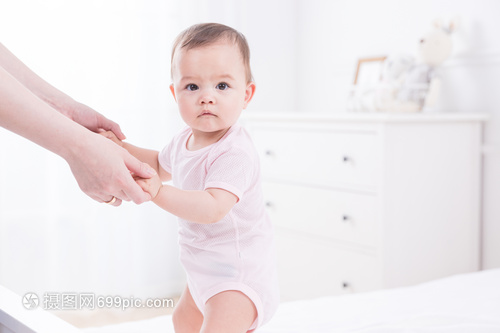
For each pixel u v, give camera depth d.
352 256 2.29
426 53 2.45
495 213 2.47
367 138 2.21
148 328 1.36
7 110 0.84
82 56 2.64
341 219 2.32
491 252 2.50
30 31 2.53
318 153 2.41
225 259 1.07
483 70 2.47
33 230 2.61
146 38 2.80
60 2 2.59
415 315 1.38
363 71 2.85
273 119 2.61
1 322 0.92
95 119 1.20
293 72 3.37
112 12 2.71
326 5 3.17
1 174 2.54
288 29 3.33
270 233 1.14
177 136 1.18
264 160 2.67
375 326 1.32
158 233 2.93
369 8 2.93
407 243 2.24
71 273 2.70
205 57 1.02
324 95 3.20
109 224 2.78
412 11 2.73
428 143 2.28
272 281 1.11
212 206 0.96
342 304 1.55
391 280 2.20
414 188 2.25
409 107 2.45
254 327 1.08
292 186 2.53
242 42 1.09
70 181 2.68
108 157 0.89
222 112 1.04
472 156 2.45
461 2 2.53
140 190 0.91
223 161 1.02
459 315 1.37
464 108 2.56
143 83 2.81
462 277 1.78
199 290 1.09
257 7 3.18
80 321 2.63
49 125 0.86
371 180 2.20
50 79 2.58
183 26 2.90
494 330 1.26
